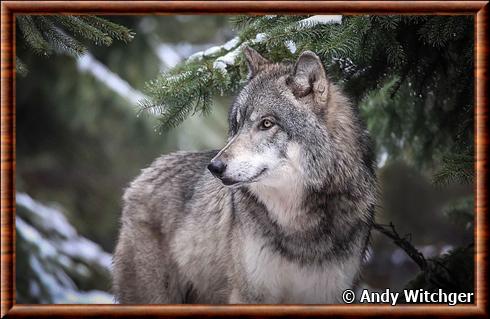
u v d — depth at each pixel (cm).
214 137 2048
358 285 820
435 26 771
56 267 1311
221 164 725
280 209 760
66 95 1906
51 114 2006
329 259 763
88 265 1502
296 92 755
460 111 939
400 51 792
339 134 766
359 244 782
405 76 886
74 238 1551
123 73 2000
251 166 734
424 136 1084
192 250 872
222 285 841
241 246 777
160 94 794
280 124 745
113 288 949
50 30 793
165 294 911
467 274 911
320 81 750
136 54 1997
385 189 2612
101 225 2252
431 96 990
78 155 2194
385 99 1060
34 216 1490
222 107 2289
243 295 783
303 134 746
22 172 2172
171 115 803
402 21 825
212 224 845
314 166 750
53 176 2219
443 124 1024
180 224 893
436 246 2345
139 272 917
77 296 1288
